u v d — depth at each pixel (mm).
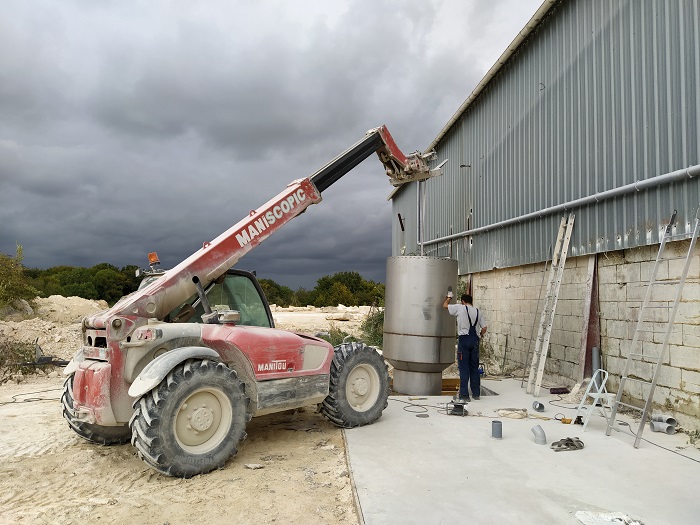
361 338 14922
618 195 7590
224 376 5008
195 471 4797
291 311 36500
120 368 5020
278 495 4348
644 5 7133
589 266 8438
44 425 6852
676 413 6414
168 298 5488
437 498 4102
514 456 5199
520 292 11141
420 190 10109
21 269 20078
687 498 4129
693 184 6188
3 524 3832
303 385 5871
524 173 10711
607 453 5320
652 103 6934
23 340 13492
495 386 9477
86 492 4496
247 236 6148
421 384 8812
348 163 7254
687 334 6285
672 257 6621
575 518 3744
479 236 13297
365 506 3943
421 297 8664
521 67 10930
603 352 8086
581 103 8633
